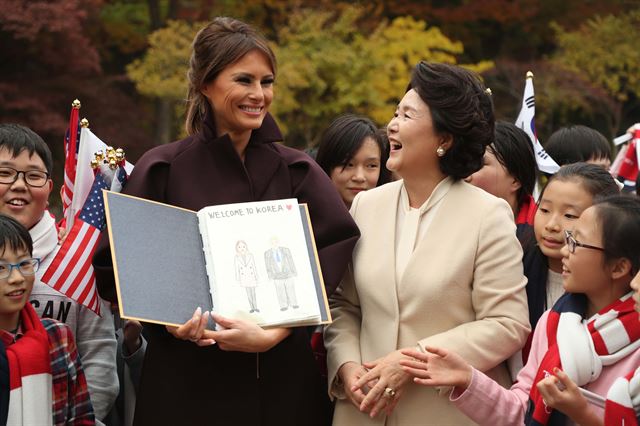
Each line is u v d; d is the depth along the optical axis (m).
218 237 3.93
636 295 3.42
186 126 4.30
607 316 3.63
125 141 20.64
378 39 18.67
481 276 4.07
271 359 4.12
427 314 4.07
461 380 3.84
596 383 3.63
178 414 4.03
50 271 4.21
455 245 4.09
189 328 3.73
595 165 4.32
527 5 21.48
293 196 4.21
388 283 4.12
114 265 3.74
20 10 18.31
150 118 21.81
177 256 3.88
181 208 3.98
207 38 4.06
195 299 3.86
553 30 22.20
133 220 3.85
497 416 3.86
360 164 5.34
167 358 4.07
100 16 21.47
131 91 21.94
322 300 4.00
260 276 3.93
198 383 4.05
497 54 22.84
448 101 4.07
